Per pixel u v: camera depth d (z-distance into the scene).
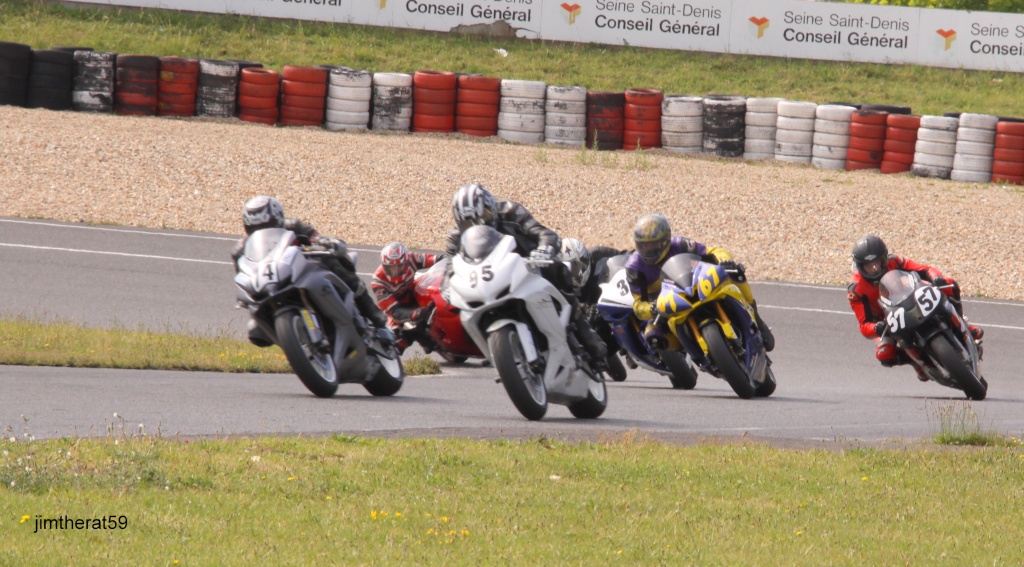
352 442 24.50
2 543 16.44
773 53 125.25
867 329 39.72
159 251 63.75
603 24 125.56
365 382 34.91
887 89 120.06
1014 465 25.33
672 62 123.50
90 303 52.25
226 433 25.67
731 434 29.53
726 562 17.38
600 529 18.92
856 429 31.77
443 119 101.31
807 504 21.20
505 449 24.52
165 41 117.38
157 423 26.77
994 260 73.75
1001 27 125.06
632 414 33.22
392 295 43.78
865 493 22.30
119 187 76.75
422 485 21.08
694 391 41.53
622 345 40.88
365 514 19.05
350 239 71.62
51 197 73.44
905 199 86.69
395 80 100.88
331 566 16.33
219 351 42.59
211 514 18.53
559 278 30.72
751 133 101.12
